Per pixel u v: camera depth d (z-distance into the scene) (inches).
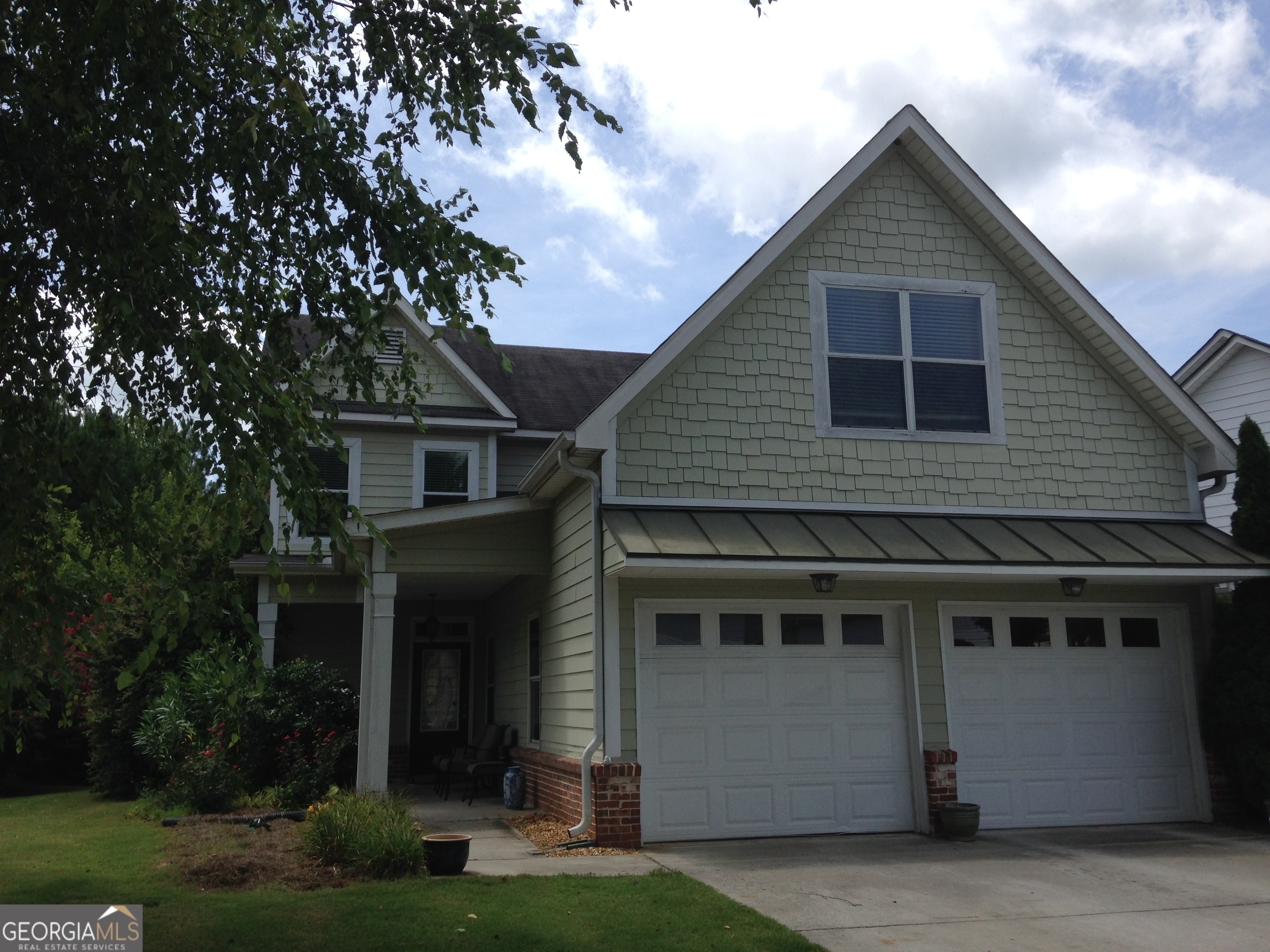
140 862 366.3
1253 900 319.3
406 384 303.6
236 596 194.2
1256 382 732.7
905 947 266.1
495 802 559.5
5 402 193.0
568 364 840.9
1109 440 489.1
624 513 418.0
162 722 540.4
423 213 230.4
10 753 722.8
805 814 427.5
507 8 233.9
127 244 192.4
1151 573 427.2
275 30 227.8
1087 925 289.7
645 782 413.1
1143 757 471.5
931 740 442.0
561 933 263.6
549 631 503.5
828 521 438.0
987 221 490.0
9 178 195.9
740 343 453.4
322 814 366.3
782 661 438.6
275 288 265.0
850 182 470.6
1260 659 449.1
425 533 492.1
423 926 269.0
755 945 257.3
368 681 465.4
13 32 202.4
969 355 482.9
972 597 460.8
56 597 185.5
